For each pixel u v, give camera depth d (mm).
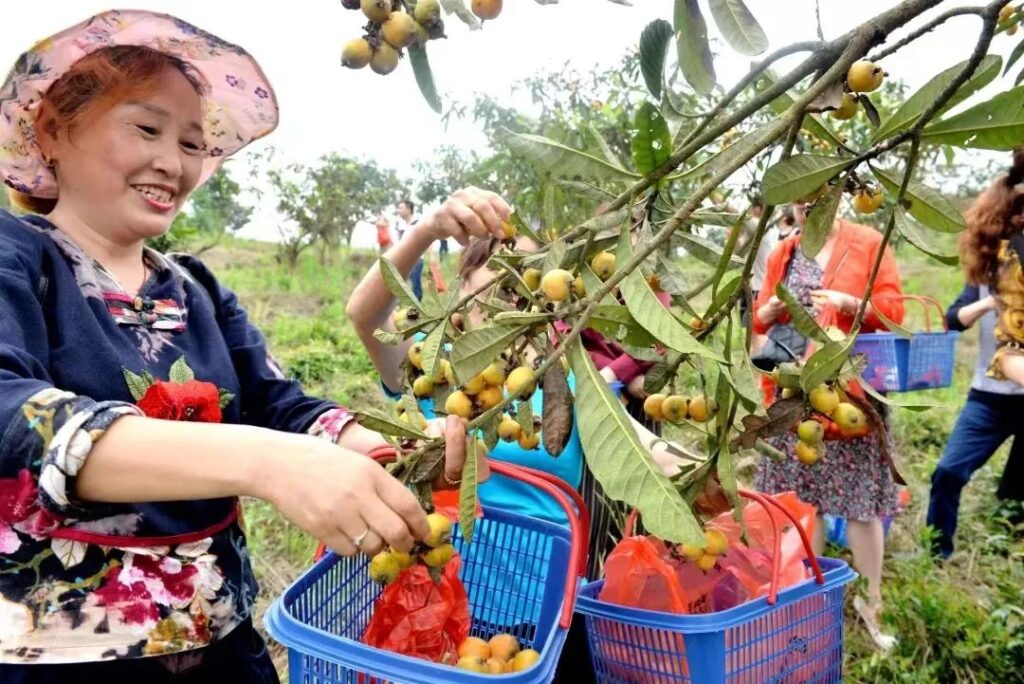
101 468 962
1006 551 3816
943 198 1140
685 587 1599
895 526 4133
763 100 1015
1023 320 2750
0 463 990
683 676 1399
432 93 1071
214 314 1618
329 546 945
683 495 1341
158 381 1312
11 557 1215
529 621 1567
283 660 2869
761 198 1150
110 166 1361
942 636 2820
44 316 1288
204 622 1339
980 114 1024
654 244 968
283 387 1672
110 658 1237
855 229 2998
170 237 7270
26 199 1477
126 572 1273
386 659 1077
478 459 1238
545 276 1054
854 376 1281
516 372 1055
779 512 1704
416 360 1282
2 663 1197
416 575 1343
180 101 1430
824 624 1594
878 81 1002
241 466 945
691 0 968
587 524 1324
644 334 1061
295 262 17688
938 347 2938
